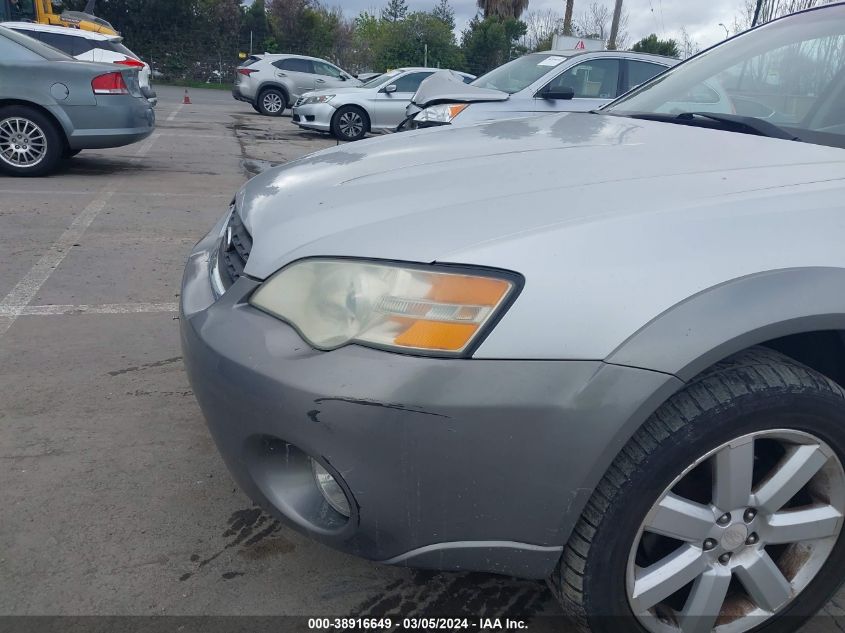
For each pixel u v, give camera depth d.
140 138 8.37
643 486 1.63
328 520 1.78
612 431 1.56
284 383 1.64
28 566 2.16
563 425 1.55
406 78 14.23
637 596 1.73
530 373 1.55
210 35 34.59
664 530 1.70
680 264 1.63
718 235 1.68
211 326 1.86
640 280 1.60
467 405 1.54
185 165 9.41
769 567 1.83
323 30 38.94
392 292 1.64
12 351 3.61
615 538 1.65
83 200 6.91
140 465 2.70
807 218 1.77
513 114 7.43
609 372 1.55
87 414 3.05
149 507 2.46
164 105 19.89
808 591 1.89
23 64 7.54
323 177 2.28
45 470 2.64
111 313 4.17
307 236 1.86
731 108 2.86
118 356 3.62
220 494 2.55
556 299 1.58
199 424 3.01
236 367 1.73
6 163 7.76
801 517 1.83
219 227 2.73
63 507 2.44
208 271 2.25
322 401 1.60
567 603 1.75
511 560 1.68
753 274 1.64
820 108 2.59
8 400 3.13
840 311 1.66
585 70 7.83
